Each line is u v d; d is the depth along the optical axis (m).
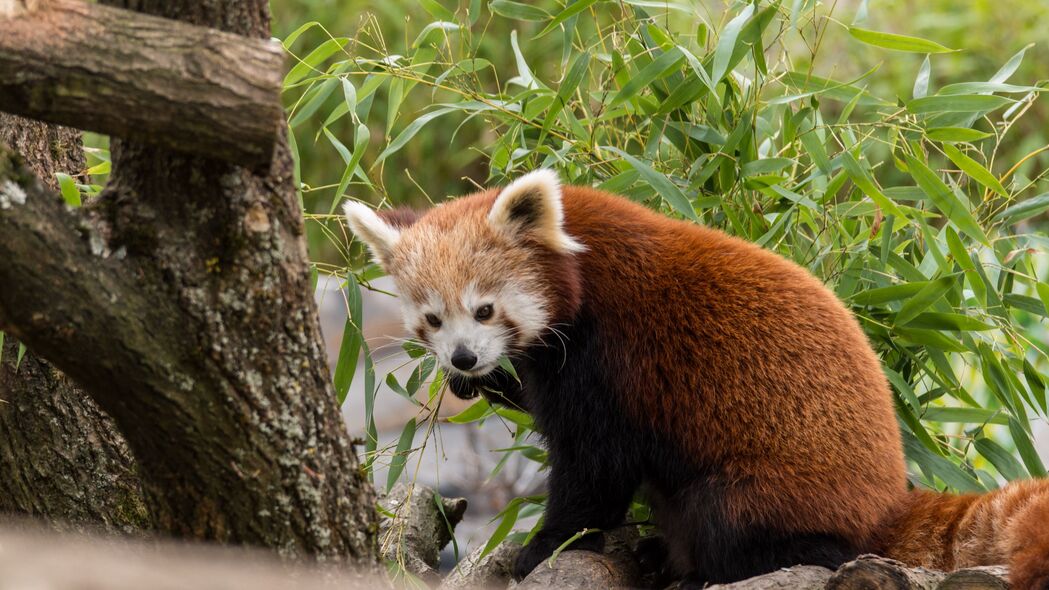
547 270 5.93
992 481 6.81
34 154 5.78
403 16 12.94
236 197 3.74
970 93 6.35
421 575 6.59
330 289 11.31
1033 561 4.45
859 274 6.74
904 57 14.27
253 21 3.84
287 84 6.64
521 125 7.00
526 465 11.13
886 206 6.11
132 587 4.18
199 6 3.72
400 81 6.91
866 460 5.39
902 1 15.01
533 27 13.81
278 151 3.85
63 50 3.24
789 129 6.71
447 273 5.95
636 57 6.77
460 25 6.93
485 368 5.98
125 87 3.29
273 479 3.96
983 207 6.99
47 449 5.57
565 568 5.60
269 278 3.83
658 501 6.10
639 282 5.83
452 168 14.45
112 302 3.58
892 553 5.39
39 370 5.55
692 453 5.62
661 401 5.68
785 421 5.43
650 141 6.86
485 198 6.43
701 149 6.99
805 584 4.80
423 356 6.72
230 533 4.04
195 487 3.96
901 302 6.57
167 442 3.84
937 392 6.93
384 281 12.09
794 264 6.03
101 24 3.31
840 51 14.70
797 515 5.28
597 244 5.94
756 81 6.67
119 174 3.80
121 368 3.65
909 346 6.80
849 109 6.64
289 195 3.91
